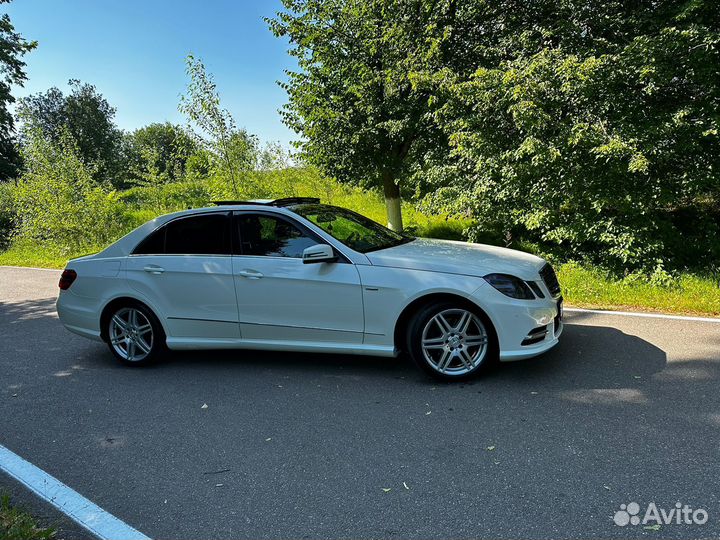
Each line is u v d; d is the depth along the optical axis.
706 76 7.29
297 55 11.41
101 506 2.81
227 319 4.90
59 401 4.47
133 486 3.00
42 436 3.77
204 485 2.97
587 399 3.75
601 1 8.61
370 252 4.58
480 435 3.34
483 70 8.09
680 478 2.70
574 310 6.40
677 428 3.23
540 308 4.12
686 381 3.95
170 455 3.36
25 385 4.95
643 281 7.24
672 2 8.12
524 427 3.40
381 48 10.62
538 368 4.43
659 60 7.26
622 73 7.40
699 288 6.64
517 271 4.18
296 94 11.32
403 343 4.47
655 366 4.29
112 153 66.56
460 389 4.11
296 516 2.62
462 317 4.19
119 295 5.27
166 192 18.36
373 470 3.01
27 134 18.34
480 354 4.20
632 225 7.64
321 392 4.27
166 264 5.11
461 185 9.30
